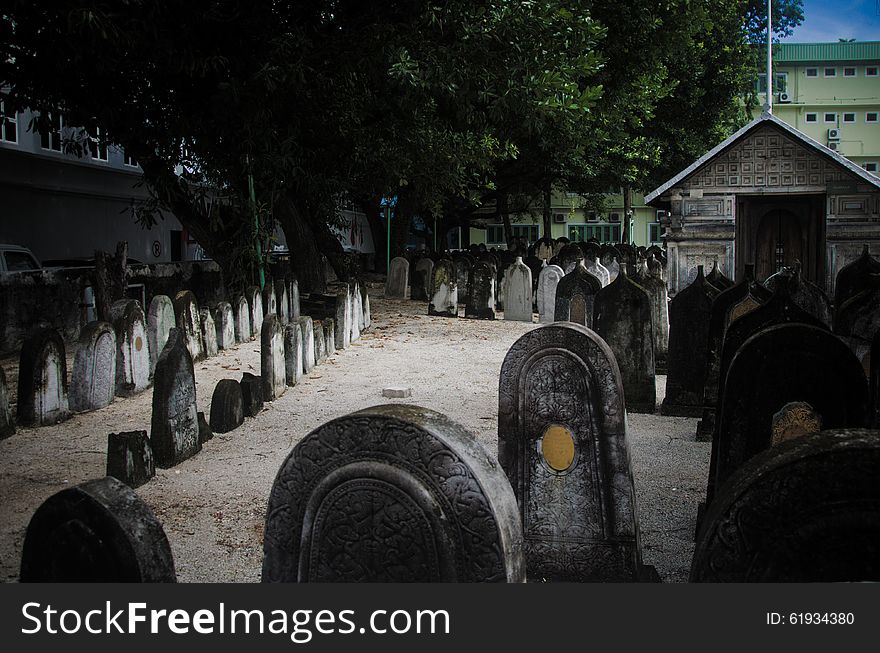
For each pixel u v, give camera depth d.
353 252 33.41
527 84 14.91
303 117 17.73
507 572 3.41
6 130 22.23
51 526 3.46
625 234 43.75
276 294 16.91
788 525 2.95
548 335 5.43
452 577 3.47
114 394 10.61
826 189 22.02
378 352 15.11
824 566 2.92
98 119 15.60
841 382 5.07
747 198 22.98
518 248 32.34
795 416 5.16
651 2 24.22
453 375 12.87
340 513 3.63
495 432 9.20
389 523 3.54
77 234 26.14
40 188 24.08
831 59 44.88
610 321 10.51
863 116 44.91
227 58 14.69
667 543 6.04
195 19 13.83
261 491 7.04
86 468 7.64
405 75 14.67
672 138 36.66
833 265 22.09
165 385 7.74
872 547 2.86
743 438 5.29
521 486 5.52
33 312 13.83
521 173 32.28
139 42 13.19
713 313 9.38
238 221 17.64
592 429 5.38
